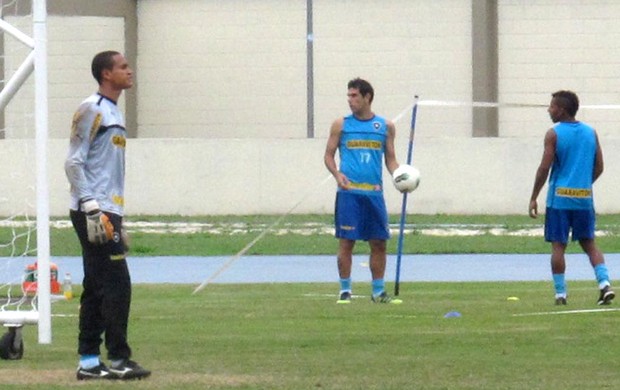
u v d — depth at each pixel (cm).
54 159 9075
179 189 9125
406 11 10569
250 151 9125
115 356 2391
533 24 10438
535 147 8919
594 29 10400
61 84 10781
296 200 9131
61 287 4631
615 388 2267
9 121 9206
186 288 4688
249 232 7800
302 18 10681
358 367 2538
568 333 3078
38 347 2900
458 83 10531
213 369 2519
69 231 7881
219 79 10794
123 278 2373
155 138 10006
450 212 8975
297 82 10719
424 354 2733
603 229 7906
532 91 10462
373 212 3997
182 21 10812
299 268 5769
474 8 10462
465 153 8956
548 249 6638
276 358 2681
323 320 3434
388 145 4050
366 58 10612
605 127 10350
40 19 2886
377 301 4003
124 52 10794
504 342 2922
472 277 5269
